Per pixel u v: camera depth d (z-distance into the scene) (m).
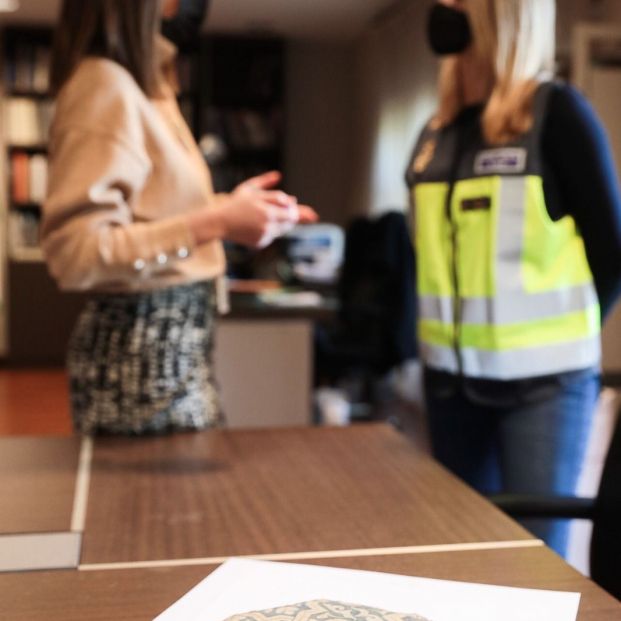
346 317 4.79
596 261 1.72
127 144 1.45
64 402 6.19
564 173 1.71
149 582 0.96
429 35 1.87
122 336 1.58
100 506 1.22
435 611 0.88
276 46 8.20
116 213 1.45
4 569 1.00
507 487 1.79
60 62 1.53
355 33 7.94
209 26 7.77
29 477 1.35
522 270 1.77
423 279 1.93
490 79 1.86
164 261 1.42
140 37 1.53
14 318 7.70
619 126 4.39
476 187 1.79
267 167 8.38
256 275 5.54
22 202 7.73
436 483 1.33
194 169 1.59
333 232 5.98
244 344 3.62
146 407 1.59
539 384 1.77
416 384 6.19
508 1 1.73
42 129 7.77
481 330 1.80
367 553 1.05
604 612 0.88
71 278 1.42
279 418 3.66
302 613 0.86
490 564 1.01
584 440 1.81
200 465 1.42
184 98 8.09
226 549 1.06
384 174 7.20
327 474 1.37
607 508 1.37
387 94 7.12
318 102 8.45
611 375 4.34
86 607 0.90
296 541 1.09
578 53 4.37
